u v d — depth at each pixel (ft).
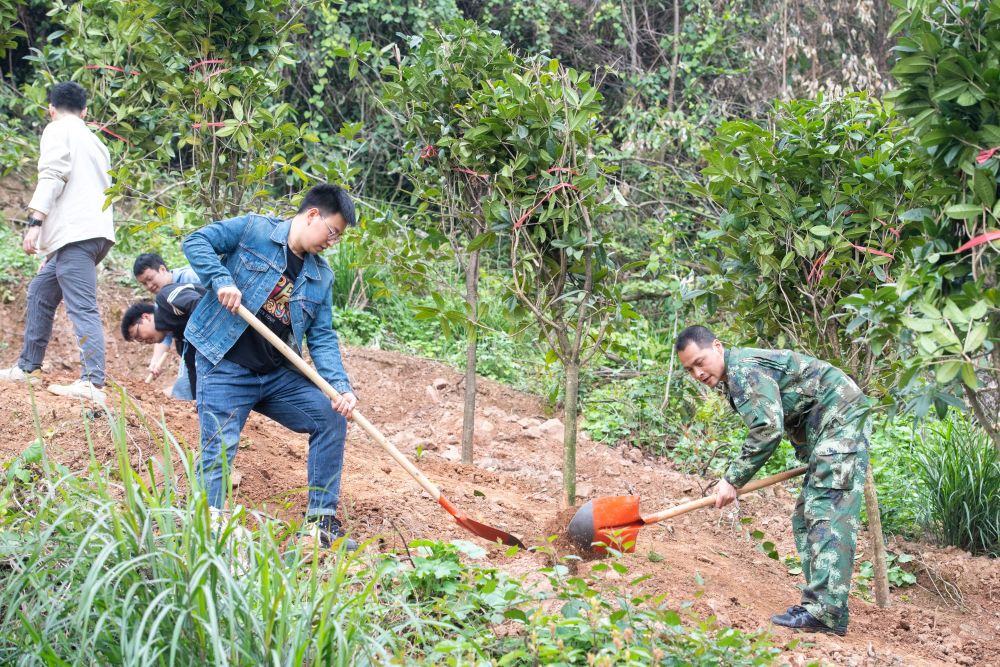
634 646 11.44
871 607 19.01
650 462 29.25
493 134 18.48
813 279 19.24
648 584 16.62
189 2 21.44
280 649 9.78
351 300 38.65
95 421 18.92
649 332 38.32
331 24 44.88
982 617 20.02
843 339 20.26
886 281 17.08
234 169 22.91
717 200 19.84
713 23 49.80
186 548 10.21
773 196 18.92
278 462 20.48
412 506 18.89
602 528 15.56
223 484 11.64
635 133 45.06
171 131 24.21
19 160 30.83
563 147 17.63
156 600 9.61
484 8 49.98
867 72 46.78
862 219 18.57
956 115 12.75
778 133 19.70
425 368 33.42
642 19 53.98
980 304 11.91
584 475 26.53
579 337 18.28
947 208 12.64
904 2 12.89
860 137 18.95
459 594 13.34
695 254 34.91
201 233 15.61
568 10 51.96
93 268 20.76
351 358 32.91
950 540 23.71
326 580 12.59
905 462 26.25
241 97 22.33
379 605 11.67
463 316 18.90
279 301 16.01
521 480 25.31
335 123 49.78
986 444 23.95
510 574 15.17
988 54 12.28
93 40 23.52
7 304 32.22
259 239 15.97
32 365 21.36
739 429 30.17
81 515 11.34
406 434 27.84
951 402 12.46
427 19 47.39
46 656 9.72
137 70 22.68
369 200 44.37
